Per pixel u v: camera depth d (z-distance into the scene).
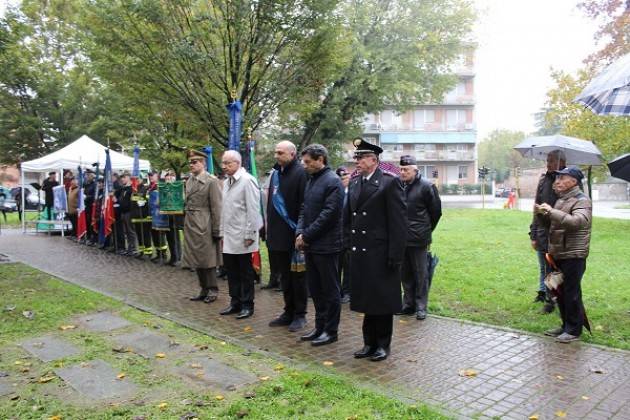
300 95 10.96
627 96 6.45
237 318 6.38
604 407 3.85
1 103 23.23
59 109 23.97
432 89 19.42
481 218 19.14
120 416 3.71
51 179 16.23
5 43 10.95
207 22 9.55
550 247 5.48
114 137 17.94
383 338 4.94
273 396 4.01
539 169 48.69
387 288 4.75
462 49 19.08
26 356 4.93
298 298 5.96
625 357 4.91
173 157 14.05
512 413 3.75
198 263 7.10
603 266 9.47
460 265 9.68
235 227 6.41
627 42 16.81
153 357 4.90
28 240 14.31
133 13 9.36
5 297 7.20
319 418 3.65
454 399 3.99
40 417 3.69
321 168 5.53
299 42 10.08
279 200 6.04
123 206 11.45
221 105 10.58
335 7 10.05
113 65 10.12
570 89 17.56
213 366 4.66
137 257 11.24
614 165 6.48
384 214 4.75
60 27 22.86
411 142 52.81
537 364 4.75
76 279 8.70
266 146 17.94
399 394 4.08
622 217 20.94
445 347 5.27
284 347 5.30
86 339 5.38
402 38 17.45
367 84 16.77
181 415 3.71
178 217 9.85
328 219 5.30
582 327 5.63
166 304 7.07
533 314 6.43
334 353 5.12
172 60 9.66
